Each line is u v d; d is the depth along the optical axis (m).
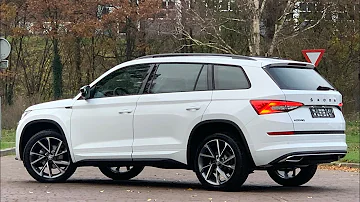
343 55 35.25
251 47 27.55
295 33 30.78
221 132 9.35
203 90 9.54
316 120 9.23
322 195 9.48
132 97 10.09
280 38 31.28
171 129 9.64
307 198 9.02
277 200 8.69
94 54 44.53
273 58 9.83
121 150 10.05
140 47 41.97
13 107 34.94
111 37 43.66
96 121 10.34
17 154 11.29
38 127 11.20
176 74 9.88
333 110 9.62
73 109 10.64
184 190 9.84
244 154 9.13
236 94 9.23
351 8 34.22
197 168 9.52
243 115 9.06
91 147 10.37
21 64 45.78
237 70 9.41
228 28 31.59
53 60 44.00
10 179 11.85
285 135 8.90
